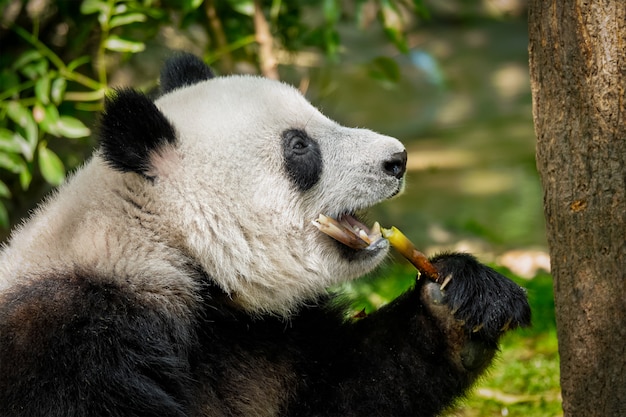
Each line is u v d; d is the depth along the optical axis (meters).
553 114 8.12
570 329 8.33
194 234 8.80
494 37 42.19
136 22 16.64
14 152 15.58
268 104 9.45
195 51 20.16
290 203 9.27
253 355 9.17
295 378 9.29
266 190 9.13
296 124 9.45
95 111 16.92
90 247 8.41
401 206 24.66
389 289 16.17
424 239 21.84
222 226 8.93
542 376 12.91
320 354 9.37
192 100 9.43
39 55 15.44
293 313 9.52
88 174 9.20
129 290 8.27
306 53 20.80
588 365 8.23
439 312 9.11
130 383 7.89
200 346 8.76
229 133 9.09
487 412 11.97
